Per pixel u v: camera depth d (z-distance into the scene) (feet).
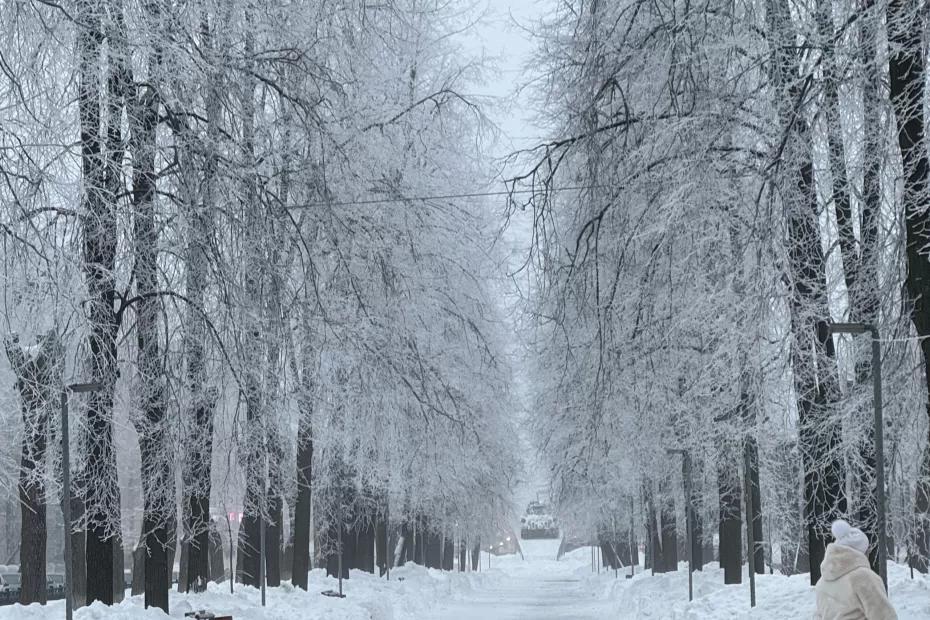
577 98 53.72
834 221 49.47
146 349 55.93
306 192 61.77
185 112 52.95
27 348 50.24
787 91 43.65
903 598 47.73
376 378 68.64
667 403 66.80
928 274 38.83
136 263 53.57
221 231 54.08
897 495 50.78
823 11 43.45
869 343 46.73
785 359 49.70
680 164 48.19
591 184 52.90
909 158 39.06
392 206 67.82
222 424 64.44
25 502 67.41
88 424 53.06
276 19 57.93
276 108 58.90
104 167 49.19
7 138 45.32
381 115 68.28
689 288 54.80
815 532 53.67
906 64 38.83
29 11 46.01
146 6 50.06
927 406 39.37
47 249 46.75
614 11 52.24
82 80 48.39
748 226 48.26
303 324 61.26
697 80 49.01
